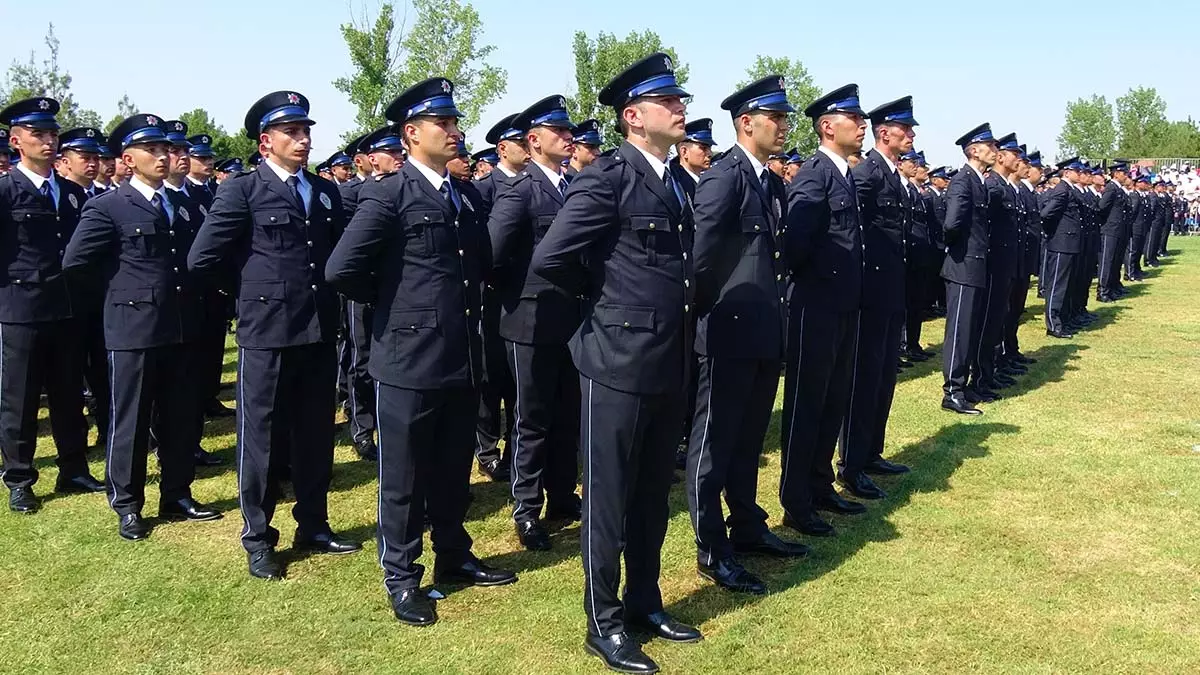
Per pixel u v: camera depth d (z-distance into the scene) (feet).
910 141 17.61
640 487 11.87
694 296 11.71
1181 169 112.47
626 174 11.10
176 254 16.44
